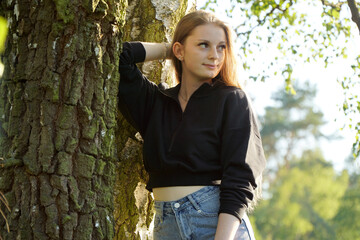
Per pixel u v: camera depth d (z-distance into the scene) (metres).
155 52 2.55
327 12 4.55
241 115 2.28
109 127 2.18
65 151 2.05
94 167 2.11
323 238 25.75
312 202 25.59
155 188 2.37
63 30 2.08
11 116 2.07
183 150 2.27
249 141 2.22
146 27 2.80
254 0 4.72
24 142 2.05
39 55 2.08
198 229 2.23
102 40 2.17
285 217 25.05
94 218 2.08
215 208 2.23
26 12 2.11
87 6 2.09
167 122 2.39
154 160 2.34
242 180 2.15
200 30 2.39
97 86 2.14
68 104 2.07
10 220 2.00
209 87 2.38
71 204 2.04
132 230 2.64
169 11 2.83
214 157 2.27
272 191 28.56
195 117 2.32
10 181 2.04
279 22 4.68
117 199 2.62
